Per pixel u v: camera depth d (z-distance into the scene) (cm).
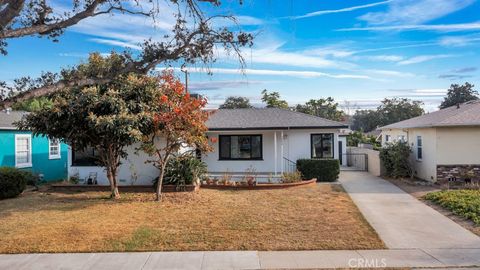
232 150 2095
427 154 1831
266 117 2183
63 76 771
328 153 2048
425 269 655
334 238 848
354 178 1991
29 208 1213
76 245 806
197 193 1464
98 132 1226
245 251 765
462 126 1678
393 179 1928
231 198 1367
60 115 1257
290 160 2048
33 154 2039
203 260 713
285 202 1284
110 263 701
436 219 1037
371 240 833
